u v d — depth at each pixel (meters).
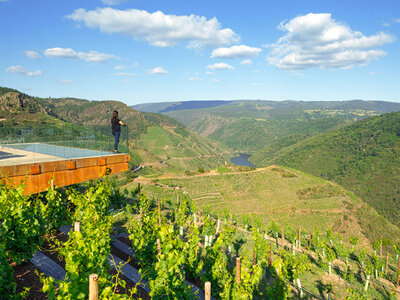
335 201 101.81
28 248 8.56
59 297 5.28
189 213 39.59
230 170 130.62
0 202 8.46
